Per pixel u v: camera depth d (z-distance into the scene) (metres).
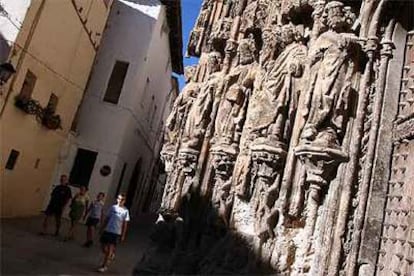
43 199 13.76
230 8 7.12
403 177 3.86
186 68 7.79
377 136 4.15
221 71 6.56
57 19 11.20
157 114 22.17
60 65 12.31
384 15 4.42
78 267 7.24
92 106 15.68
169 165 7.23
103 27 14.95
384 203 4.01
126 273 7.60
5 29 9.49
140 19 16.47
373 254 3.89
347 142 4.21
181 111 7.32
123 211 7.59
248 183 5.04
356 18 4.59
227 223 5.22
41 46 10.86
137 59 16.16
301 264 4.18
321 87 4.25
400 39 4.41
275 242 4.44
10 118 10.21
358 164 4.14
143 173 21.17
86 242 9.49
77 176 15.14
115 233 7.43
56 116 12.52
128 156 17.20
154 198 27.27
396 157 4.06
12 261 6.46
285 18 5.42
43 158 12.96
